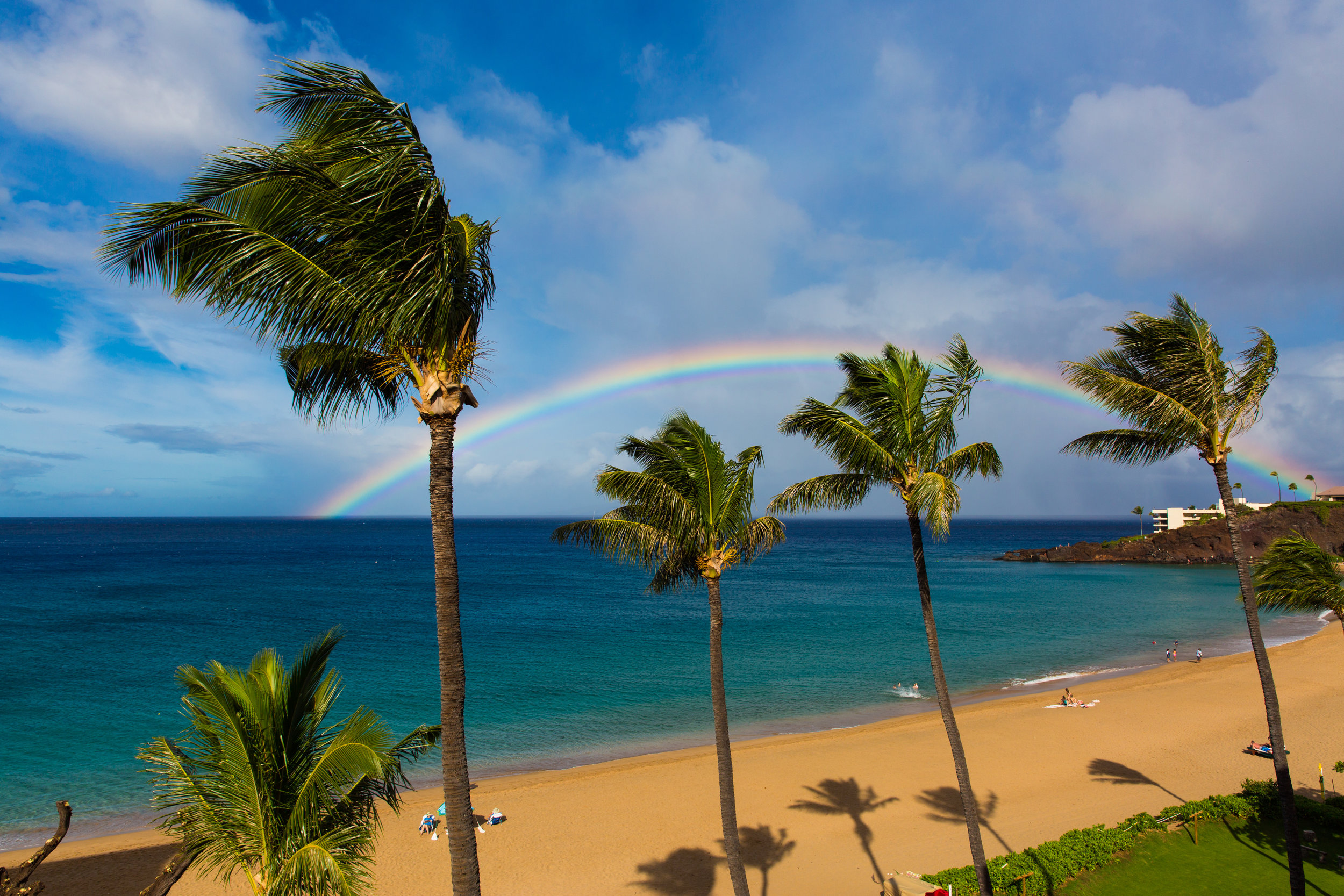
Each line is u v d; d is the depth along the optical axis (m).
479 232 8.50
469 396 8.19
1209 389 13.90
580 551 180.50
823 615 79.12
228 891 18.88
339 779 9.71
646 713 40.38
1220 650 58.47
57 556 144.50
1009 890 16.70
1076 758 28.97
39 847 22.44
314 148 7.46
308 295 7.34
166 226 6.88
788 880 19.20
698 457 12.73
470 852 7.46
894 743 31.66
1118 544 156.25
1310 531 127.69
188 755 10.27
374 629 64.19
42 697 40.81
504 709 40.94
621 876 19.77
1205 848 18.75
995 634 66.88
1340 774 25.98
